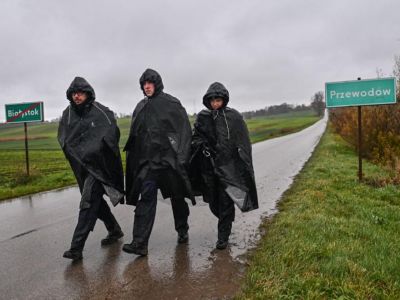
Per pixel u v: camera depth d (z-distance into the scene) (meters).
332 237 4.94
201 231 5.76
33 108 11.65
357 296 3.39
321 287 3.57
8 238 5.66
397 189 8.30
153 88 4.70
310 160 14.91
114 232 5.29
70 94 4.73
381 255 4.31
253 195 4.88
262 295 3.45
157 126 4.61
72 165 4.77
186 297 3.64
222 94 4.76
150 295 3.71
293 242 4.67
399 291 3.52
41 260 4.69
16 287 3.95
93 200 4.64
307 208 6.62
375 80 9.26
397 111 13.07
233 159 4.81
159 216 6.76
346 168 11.91
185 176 4.60
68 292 3.81
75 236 4.57
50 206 7.96
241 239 5.27
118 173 4.86
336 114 27.31
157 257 4.68
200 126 4.98
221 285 3.86
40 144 42.25
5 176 13.49
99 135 4.65
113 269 4.34
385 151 12.54
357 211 6.44
